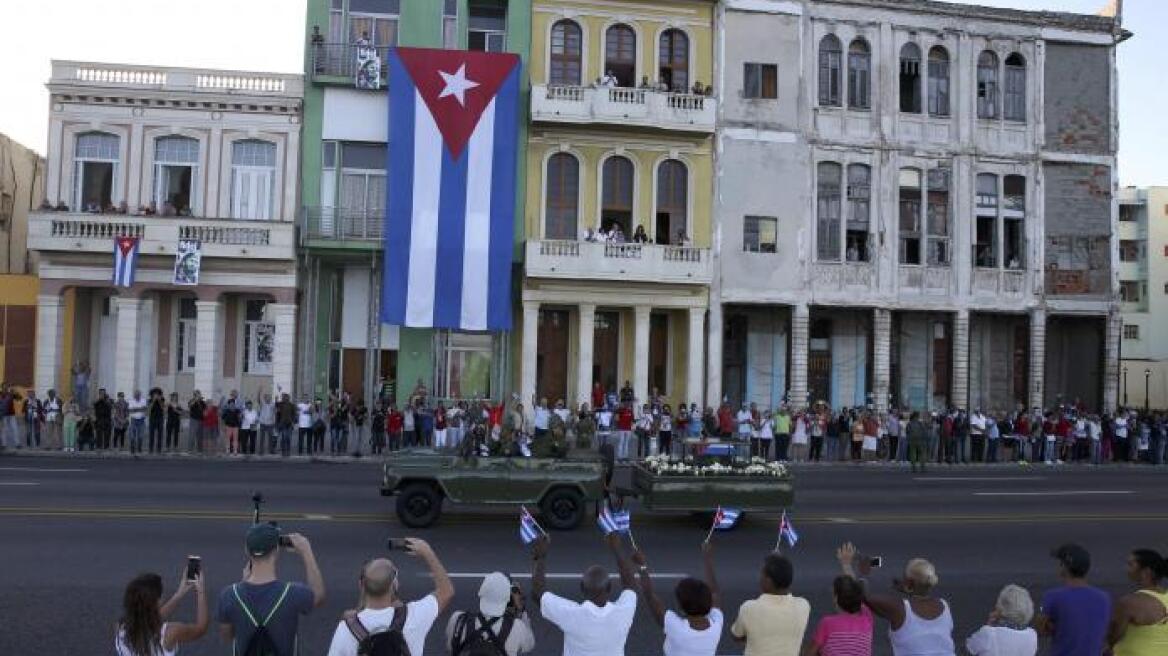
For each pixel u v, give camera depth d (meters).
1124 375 59.31
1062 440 32.78
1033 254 38.09
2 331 34.59
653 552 15.31
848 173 36.94
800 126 36.38
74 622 10.36
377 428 30.03
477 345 34.72
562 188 34.94
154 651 6.00
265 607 6.00
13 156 41.47
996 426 33.00
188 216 32.09
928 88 37.69
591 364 34.03
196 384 32.19
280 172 33.16
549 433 19.08
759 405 36.66
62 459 26.38
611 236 34.09
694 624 6.40
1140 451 33.75
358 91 33.53
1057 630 6.94
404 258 32.34
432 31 34.03
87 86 32.38
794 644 6.56
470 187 32.78
